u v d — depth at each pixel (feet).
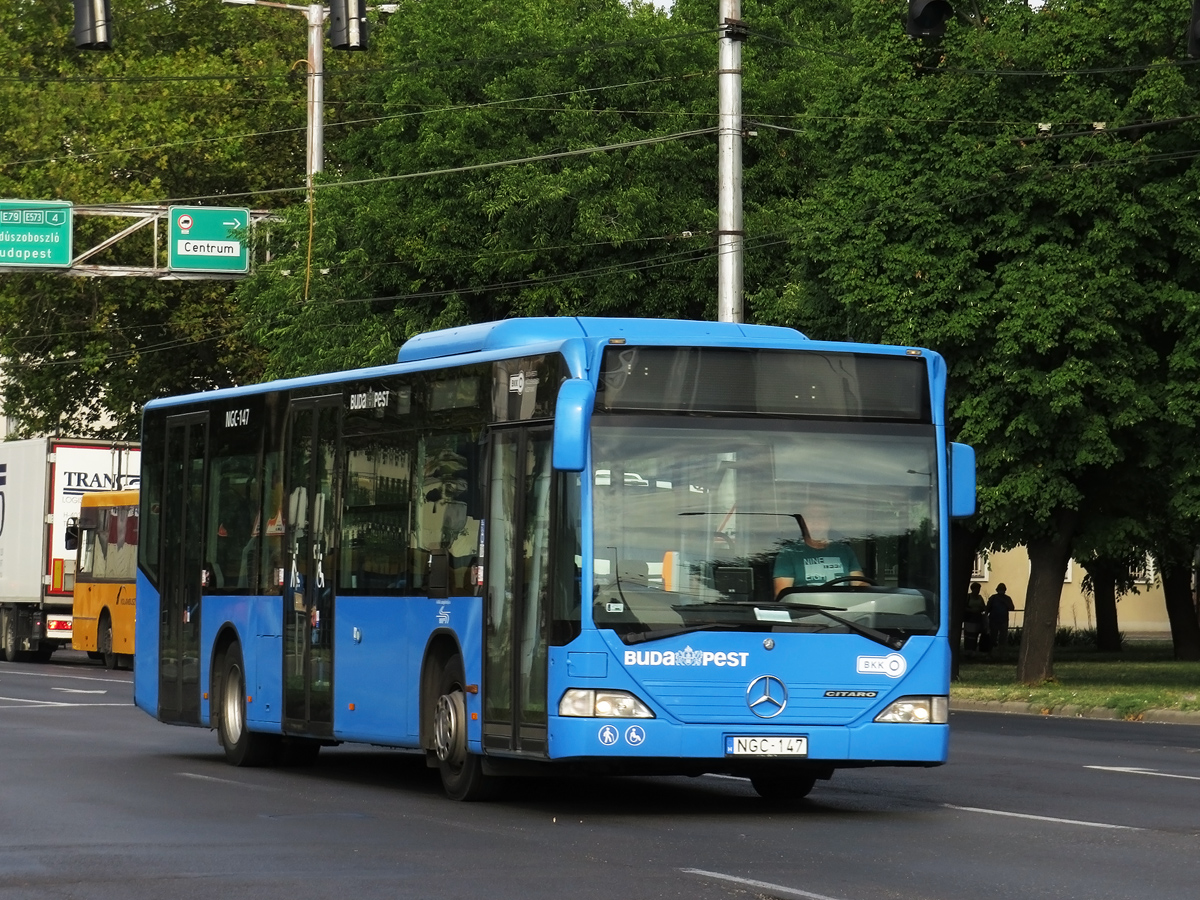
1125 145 114.73
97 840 49.67
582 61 159.12
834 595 55.06
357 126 237.04
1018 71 118.52
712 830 52.21
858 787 65.57
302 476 71.10
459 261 159.53
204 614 78.33
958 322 117.70
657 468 54.65
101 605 168.04
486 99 163.22
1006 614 218.59
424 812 56.85
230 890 40.88
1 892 40.70
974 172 117.70
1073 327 115.03
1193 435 118.93
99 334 233.96
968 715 111.04
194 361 238.89
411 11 169.07
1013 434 119.55
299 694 70.08
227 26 254.68
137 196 223.71
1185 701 107.34
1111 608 212.23
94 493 173.58
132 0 255.70
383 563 64.90
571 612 53.93
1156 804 59.47
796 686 54.39
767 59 177.17
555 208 155.33
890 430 56.49
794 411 55.88
